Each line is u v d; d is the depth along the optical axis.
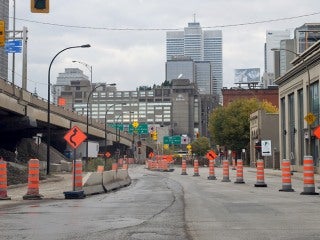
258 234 10.54
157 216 13.93
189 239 9.88
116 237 10.11
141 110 178.75
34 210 15.84
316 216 13.86
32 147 68.81
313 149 55.00
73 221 12.76
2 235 10.42
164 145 142.38
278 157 76.31
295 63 64.25
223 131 99.31
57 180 38.12
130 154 134.75
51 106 65.75
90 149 83.06
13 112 51.56
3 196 20.95
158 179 43.56
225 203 18.27
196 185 32.69
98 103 176.50
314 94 54.34
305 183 23.09
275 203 18.12
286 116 66.62
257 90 142.38
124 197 22.30
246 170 68.69
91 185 25.27
